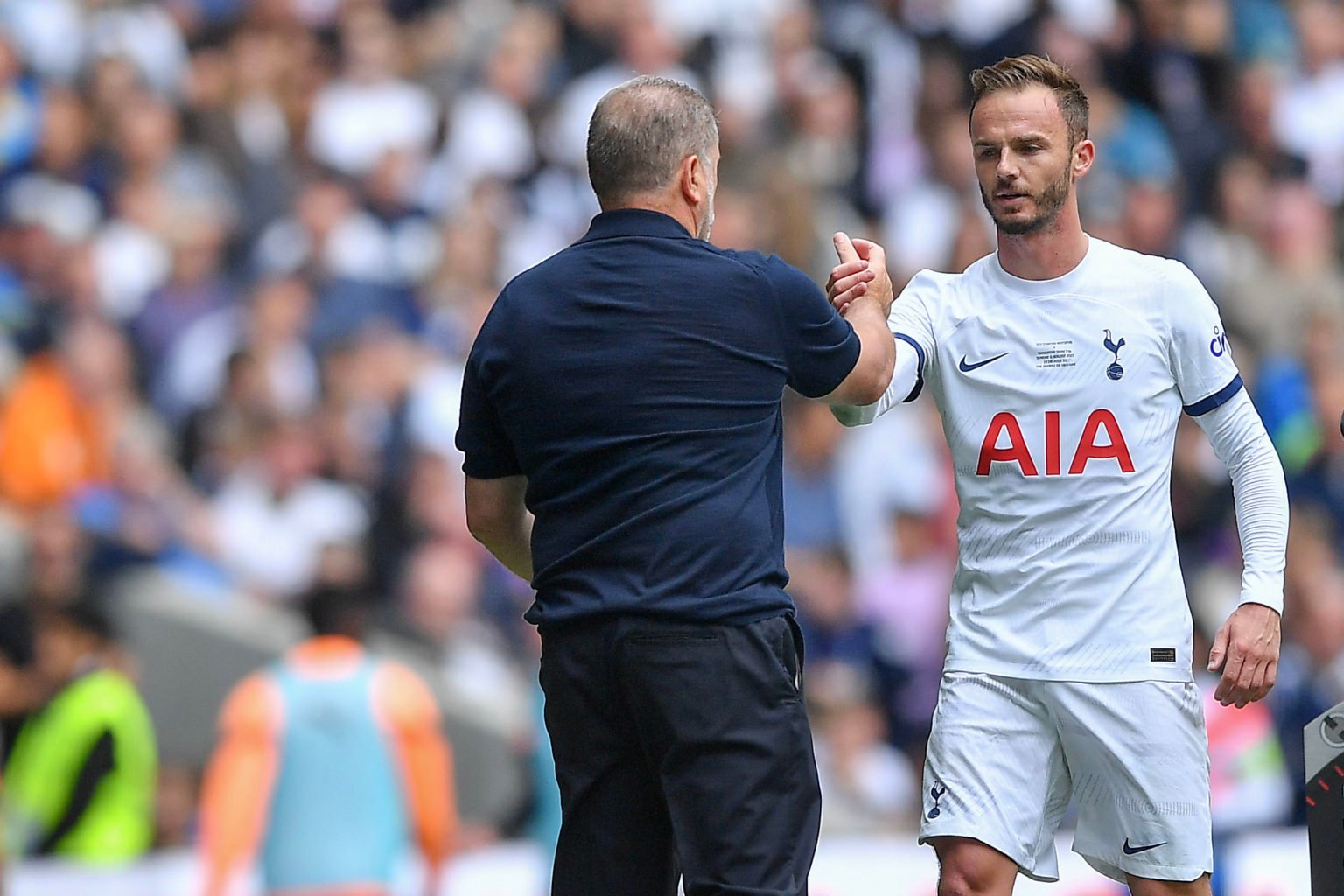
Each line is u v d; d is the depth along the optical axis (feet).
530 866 89.86
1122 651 46.85
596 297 44.09
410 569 107.04
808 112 143.13
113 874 86.58
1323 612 109.40
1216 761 93.66
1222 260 145.18
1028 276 47.62
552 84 144.87
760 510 44.34
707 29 151.94
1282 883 92.22
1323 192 158.20
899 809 104.88
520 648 108.88
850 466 119.75
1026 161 46.47
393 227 131.03
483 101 140.87
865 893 89.04
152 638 104.22
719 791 43.09
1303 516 114.11
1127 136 147.74
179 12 140.46
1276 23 162.61
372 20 141.90
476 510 47.14
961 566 48.67
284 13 141.49
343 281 123.75
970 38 156.15
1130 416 46.88
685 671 43.11
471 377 45.73
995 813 47.14
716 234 127.03
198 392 119.34
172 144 130.93
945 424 48.65
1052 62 47.32
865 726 105.50
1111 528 46.88
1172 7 157.38
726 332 43.93
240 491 113.19
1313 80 162.50
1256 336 140.36
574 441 44.01
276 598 110.93
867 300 47.19
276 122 135.95
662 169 44.98
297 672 81.71
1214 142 151.12
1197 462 121.08
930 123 143.95
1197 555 117.80
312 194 126.72
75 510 107.86
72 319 116.57
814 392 45.32
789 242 130.00
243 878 81.05
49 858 88.79
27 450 110.01
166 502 112.16
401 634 104.47
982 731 47.55
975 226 128.88
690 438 43.68
